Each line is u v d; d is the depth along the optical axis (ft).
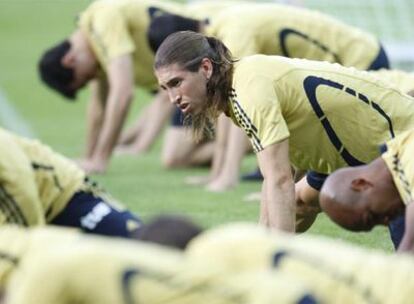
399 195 49.32
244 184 98.12
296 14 83.41
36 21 213.05
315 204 65.26
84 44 99.71
